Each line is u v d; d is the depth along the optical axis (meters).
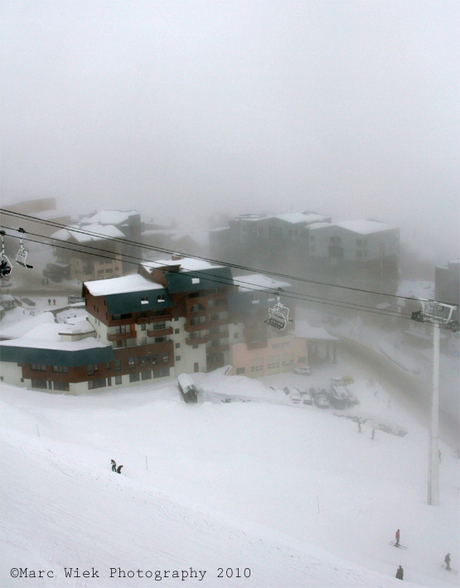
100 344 63.75
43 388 62.00
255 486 38.78
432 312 38.47
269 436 50.81
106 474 28.89
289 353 74.94
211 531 23.70
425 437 57.91
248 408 57.06
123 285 66.44
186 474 39.38
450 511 38.00
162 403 56.28
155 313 65.19
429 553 31.55
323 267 107.19
